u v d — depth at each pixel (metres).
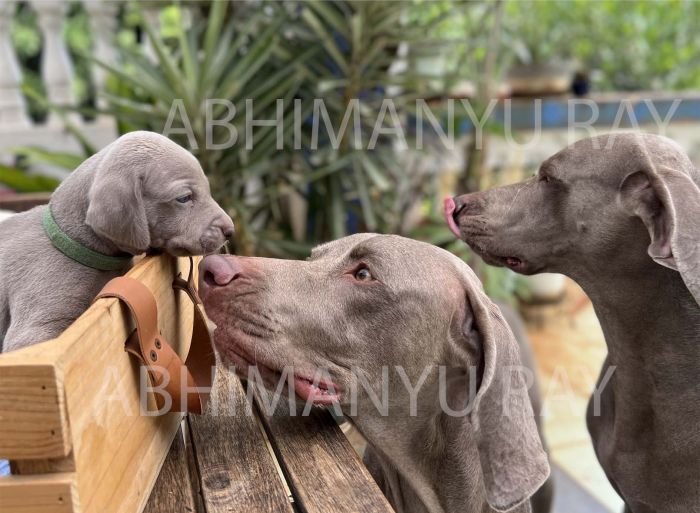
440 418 0.61
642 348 0.73
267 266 0.59
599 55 2.50
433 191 1.60
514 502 0.55
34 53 2.52
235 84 1.14
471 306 0.58
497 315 0.59
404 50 1.47
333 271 0.59
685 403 0.71
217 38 1.19
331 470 0.52
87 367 0.40
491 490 0.55
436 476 0.63
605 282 0.73
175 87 1.11
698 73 2.48
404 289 0.57
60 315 0.56
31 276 0.57
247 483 0.50
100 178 0.57
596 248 0.72
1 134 1.68
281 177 1.31
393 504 0.67
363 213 1.35
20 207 0.97
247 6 1.32
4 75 1.69
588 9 2.43
